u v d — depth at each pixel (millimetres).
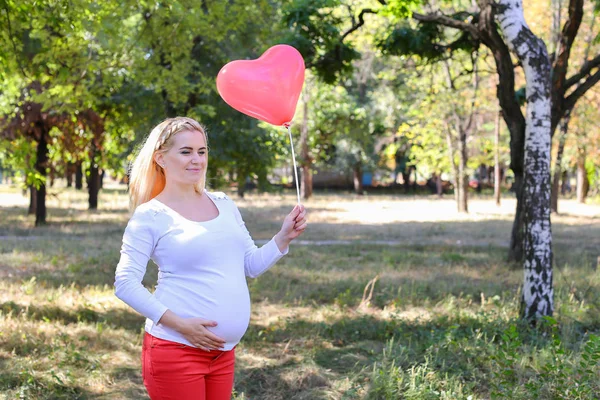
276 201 38312
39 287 9625
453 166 28984
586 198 43250
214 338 2758
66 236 17547
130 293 2754
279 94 3367
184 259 2824
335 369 6066
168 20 12922
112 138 22078
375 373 5480
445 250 15844
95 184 28031
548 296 7586
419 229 21594
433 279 10969
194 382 2785
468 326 7379
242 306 2910
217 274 2855
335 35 12680
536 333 6938
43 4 7695
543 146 7660
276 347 6762
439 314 8078
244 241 3018
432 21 11328
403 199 43375
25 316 7320
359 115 39219
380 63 34281
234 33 17562
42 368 5703
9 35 7742
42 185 20594
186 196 2939
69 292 9172
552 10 20250
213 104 19062
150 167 2977
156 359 2789
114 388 5449
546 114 7684
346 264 12977
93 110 19562
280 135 23047
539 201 7637
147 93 18656
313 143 40688
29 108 18922
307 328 7430
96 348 6430
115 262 12320
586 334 6969
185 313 2809
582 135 27484
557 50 11750
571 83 11719
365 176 63438
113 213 26219
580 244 16609
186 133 2914
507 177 55062
